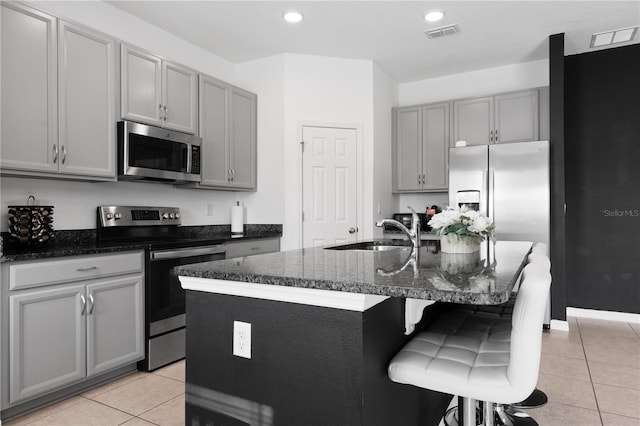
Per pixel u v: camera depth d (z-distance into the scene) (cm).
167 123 324
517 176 372
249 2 318
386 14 338
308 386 127
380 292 114
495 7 326
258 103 434
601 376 268
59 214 282
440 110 468
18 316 209
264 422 135
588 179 416
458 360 133
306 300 127
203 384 149
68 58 257
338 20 349
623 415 217
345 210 435
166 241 304
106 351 252
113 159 283
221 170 381
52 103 247
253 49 409
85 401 234
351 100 437
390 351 142
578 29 365
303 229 423
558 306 370
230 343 143
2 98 224
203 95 361
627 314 398
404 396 157
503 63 451
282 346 132
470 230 204
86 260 240
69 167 256
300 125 422
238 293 141
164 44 366
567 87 427
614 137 407
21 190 262
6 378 205
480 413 181
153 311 280
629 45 401
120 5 321
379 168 457
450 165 400
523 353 115
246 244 371
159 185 358
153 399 237
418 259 183
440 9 330
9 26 227
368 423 122
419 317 155
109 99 281
